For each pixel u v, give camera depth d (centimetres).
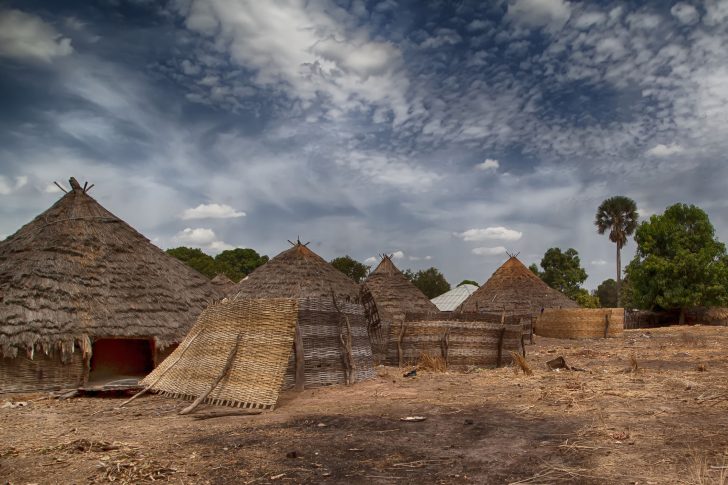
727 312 4469
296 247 2366
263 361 1006
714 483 467
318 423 775
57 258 1538
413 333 1653
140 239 1798
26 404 1052
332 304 1269
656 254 4622
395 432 702
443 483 497
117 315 1502
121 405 1002
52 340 1358
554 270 6688
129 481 516
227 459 585
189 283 1811
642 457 551
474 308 3650
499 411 823
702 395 882
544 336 3247
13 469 558
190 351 1155
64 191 1806
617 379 1124
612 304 8800
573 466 533
